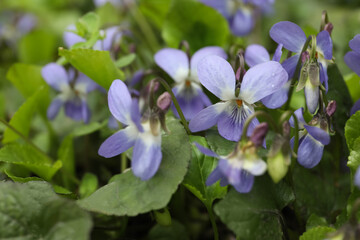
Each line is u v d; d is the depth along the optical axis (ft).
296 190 0.60
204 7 0.72
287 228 0.57
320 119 0.55
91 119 0.76
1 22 1.00
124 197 0.53
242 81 0.54
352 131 0.56
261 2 0.74
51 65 0.70
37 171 0.62
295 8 0.99
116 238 0.62
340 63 0.77
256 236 0.52
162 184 0.53
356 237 0.47
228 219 0.52
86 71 0.60
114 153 0.53
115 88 0.52
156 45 0.85
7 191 0.52
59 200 0.51
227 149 0.56
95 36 0.63
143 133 0.52
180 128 0.56
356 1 0.99
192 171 0.57
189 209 0.67
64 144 0.68
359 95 0.66
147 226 0.64
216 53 0.63
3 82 0.87
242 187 0.50
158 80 0.54
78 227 0.50
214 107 0.55
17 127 0.67
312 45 0.54
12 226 0.51
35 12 1.07
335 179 0.61
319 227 0.52
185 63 0.63
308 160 0.55
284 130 0.50
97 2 0.87
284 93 0.56
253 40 0.90
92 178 0.65
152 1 0.81
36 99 0.68
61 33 1.02
